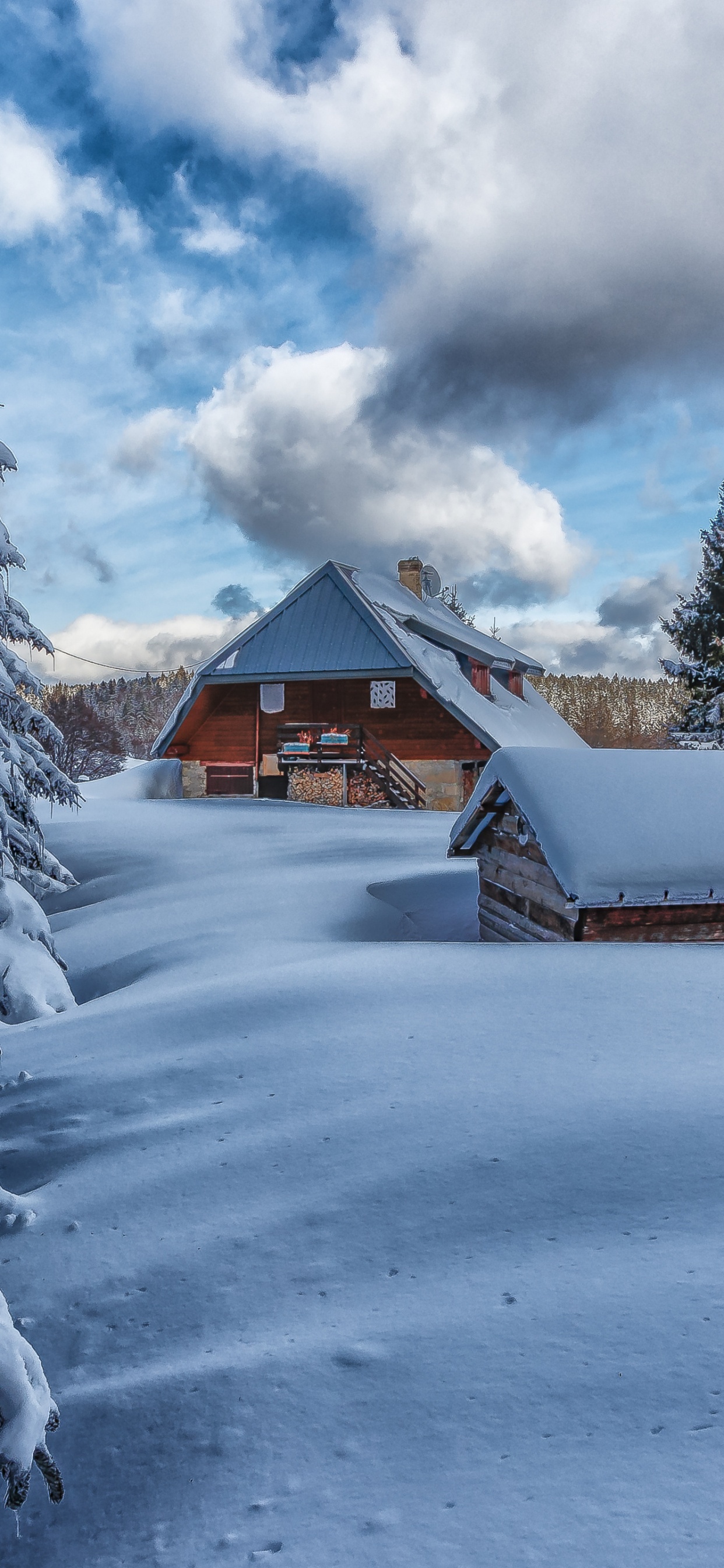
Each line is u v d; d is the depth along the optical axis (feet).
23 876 33.76
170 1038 19.88
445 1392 7.60
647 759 28.27
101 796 107.65
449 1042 16.35
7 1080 19.16
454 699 88.17
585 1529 5.95
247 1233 11.03
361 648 90.27
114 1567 6.82
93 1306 10.24
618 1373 7.39
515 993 19.03
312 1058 16.66
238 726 98.99
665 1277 8.58
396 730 93.66
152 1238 11.39
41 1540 7.36
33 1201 13.19
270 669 92.02
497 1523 6.15
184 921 39.19
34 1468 8.14
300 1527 6.59
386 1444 7.20
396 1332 8.55
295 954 29.27
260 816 71.82
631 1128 11.79
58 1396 8.86
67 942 39.99
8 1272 11.35
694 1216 9.57
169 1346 9.24
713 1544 5.64
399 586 113.19
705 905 24.75
